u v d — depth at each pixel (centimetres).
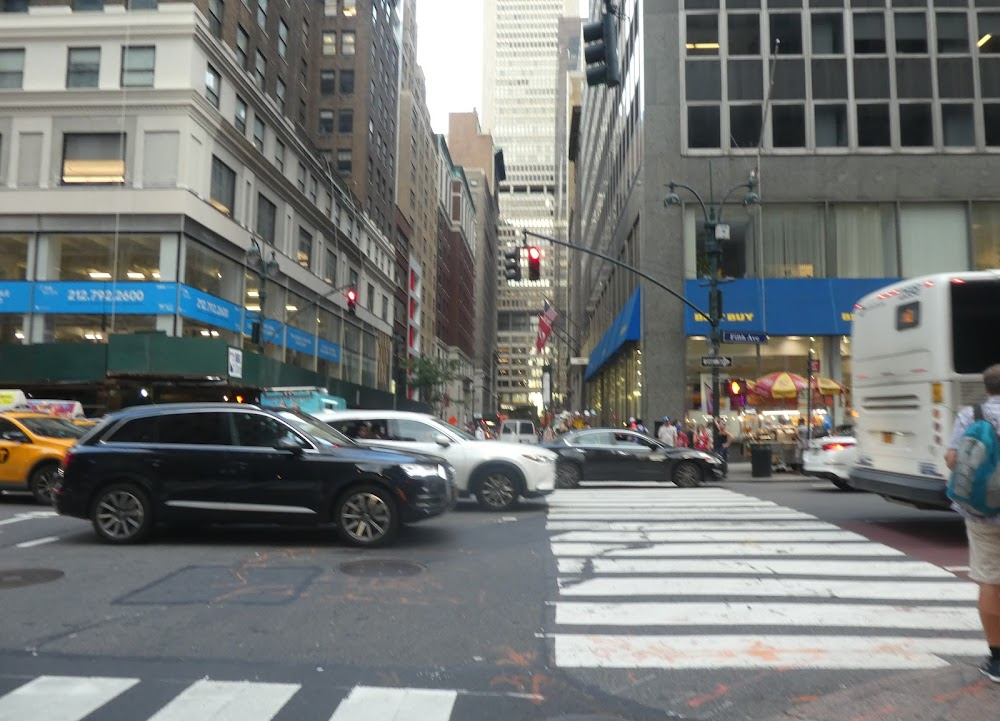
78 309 2784
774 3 2853
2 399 1936
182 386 2862
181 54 2847
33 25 2880
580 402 6325
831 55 2822
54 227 2805
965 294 923
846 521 1144
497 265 18925
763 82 2827
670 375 2744
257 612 621
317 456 909
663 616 618
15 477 1341
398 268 6662
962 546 927
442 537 985
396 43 6525
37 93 2834
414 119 7588
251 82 3331
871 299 1103
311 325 4191
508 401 18950
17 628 574
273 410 956
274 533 1006
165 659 507
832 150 2784
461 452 1265
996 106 2781
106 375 2664
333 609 631
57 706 425
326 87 5384
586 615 620
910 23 2816
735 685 466
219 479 905
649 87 2852
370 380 5512
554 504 1357
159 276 2784
